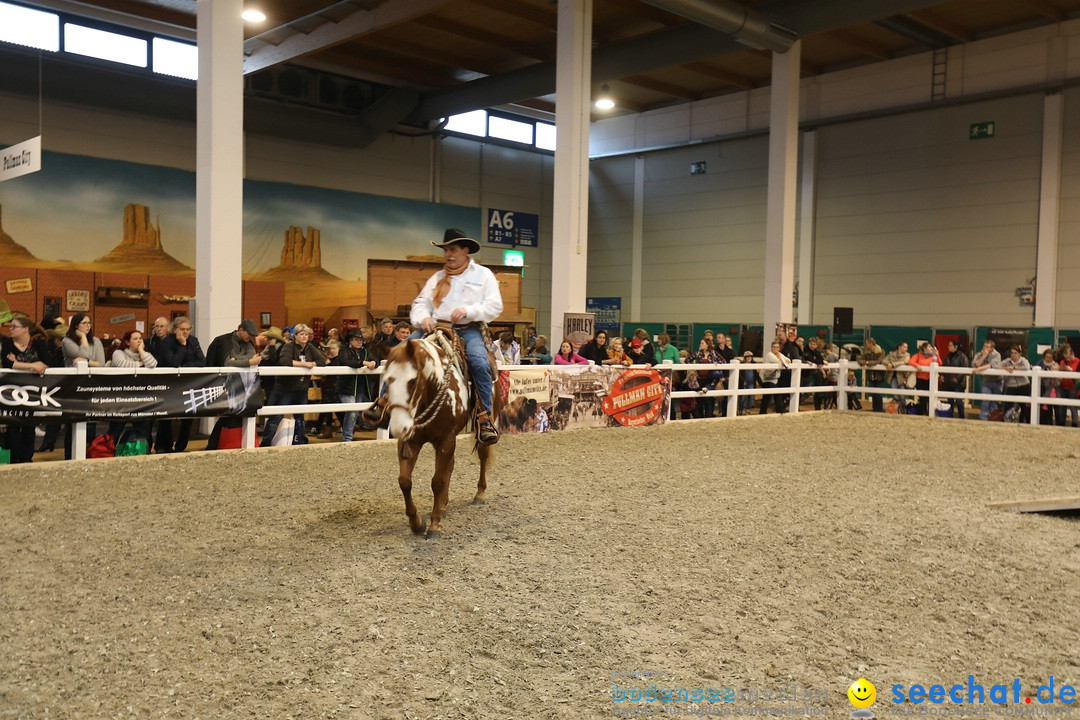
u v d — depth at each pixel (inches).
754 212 1055.6
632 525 277.9
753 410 716.0
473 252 285.1
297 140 986.7
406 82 1045.8
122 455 379.9
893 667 168.7
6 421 345.4
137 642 173.2
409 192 1099.9
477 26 859.4
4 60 759.7
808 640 181.8
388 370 234.4
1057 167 827.4
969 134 885.2
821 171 1000.2
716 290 1097.4
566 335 615.5
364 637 179.2
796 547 255.3
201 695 151.0
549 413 517.3
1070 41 816.3
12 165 501.7
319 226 1008.9
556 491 331.9
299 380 441.7
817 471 392.8
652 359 621.9
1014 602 208.4
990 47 866.8
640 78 1020.5
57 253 818.8
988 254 876.0
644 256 1173.1
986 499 335.9
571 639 180.2
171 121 904.3
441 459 257.6
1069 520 300.0
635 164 1179.9
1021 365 634.2
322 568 224.5
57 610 189.6
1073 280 823.1
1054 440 528.7
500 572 224.7
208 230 474.6
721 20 690.2
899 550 254.1
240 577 215.3
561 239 626.5
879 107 946.1
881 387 701.9
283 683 156.7
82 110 845.2
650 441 486.9
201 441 469.7
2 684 152.7
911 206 928.9
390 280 778.8
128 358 410.9
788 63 770.2
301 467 369.4
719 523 283.4
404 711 147.3
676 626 188.5
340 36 793.6
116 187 854.5
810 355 732.7
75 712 143.4
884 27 854.5
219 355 432.1
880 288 954.1
